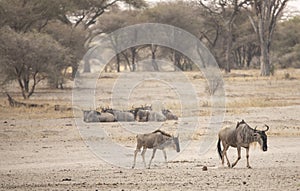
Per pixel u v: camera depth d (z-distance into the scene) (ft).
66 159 145.28
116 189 98.32
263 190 95.09
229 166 126.62
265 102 286.66
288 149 156.87
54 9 418.31
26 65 326.03
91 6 479.82
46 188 100.94
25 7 396.78
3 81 321.73
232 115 234.38
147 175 116.06
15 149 162.30
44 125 211.41
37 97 328.49
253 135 124.67
